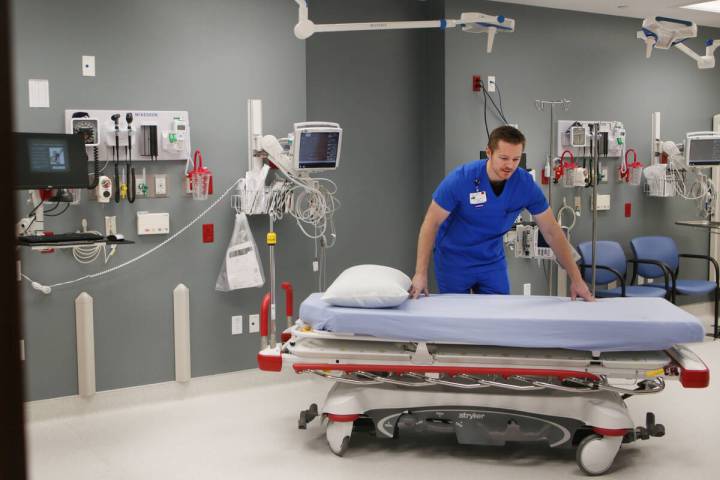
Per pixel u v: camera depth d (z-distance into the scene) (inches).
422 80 213.9
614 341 112.7
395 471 124.2
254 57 169.2
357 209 206.2
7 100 17.8
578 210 229.0
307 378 180.7
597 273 220.8
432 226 136.7
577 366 116.7
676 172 239.9
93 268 154.2
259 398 166.1
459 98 207.8
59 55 147.6
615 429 118.1
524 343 114.2
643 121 242.2
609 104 235.1
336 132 159.3
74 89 149.6
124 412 156.5
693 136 222.4
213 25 163.9
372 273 126.1
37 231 143.7
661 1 211.5
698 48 251.8
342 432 128.8
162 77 158.7
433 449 134.6
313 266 182.1
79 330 152.5
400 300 120.3
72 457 131.5
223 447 136.1
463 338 115.6
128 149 153.1
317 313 121.2
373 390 127.8
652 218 246.2
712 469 123.8
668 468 124.3
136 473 124.3
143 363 161.6
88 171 148.2
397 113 210.8
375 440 139.5
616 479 120.0
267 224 174.6
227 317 171.0
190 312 166.2
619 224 239.6
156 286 161.9
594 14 229.3
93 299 154.8
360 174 206.1
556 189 225.6
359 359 121.6
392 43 208.2
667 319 113.5
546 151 224.4
